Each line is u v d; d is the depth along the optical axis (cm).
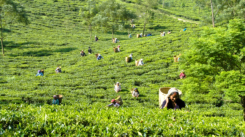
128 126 532
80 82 2244
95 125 532
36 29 5756
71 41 4991
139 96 1808
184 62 1377
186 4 12019
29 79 2356
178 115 663
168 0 13025
